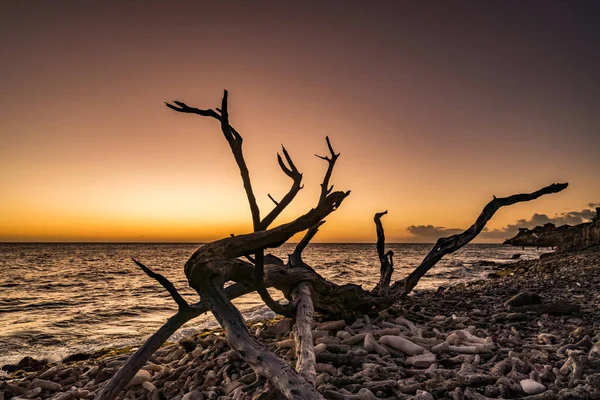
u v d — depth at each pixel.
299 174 3.65
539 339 5.08
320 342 4.72
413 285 6.61
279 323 5.48
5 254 77.19
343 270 32.81
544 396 3.13
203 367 4.40
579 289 10.34
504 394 3.28
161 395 3.95
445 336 5.16
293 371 2.71
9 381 5.52
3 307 15.29
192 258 3.43
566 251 34.56
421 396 3.22
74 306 15.34
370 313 6.25
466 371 3.83
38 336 9.81
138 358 3.45
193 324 9.68
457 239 6.88
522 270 21.03
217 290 3.51
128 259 59.94
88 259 59.97
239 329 3.21
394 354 4.51
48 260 56.50
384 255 7.36
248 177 3.39
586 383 3.30
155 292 19.80
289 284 5.13
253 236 3.35
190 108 3.21
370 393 3.25
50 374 5.16
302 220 3.26
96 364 6.10
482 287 12.94
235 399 3.44
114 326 11.11
